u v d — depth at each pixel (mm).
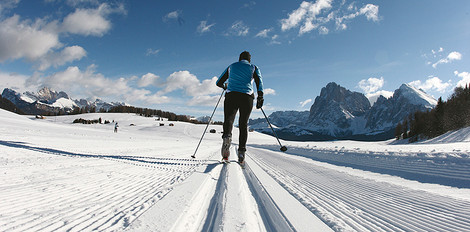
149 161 4203
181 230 1116
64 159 3889
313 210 1639
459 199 2088
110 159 4168
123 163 3740
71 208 1437
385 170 4375
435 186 2959
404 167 4445
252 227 1228
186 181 2318
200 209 1593
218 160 4836
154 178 2572
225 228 1180
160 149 8883
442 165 4277
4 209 1369
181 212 1336
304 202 1843
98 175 2629
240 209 1511
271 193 2102
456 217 1592
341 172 3689
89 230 1060
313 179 3045
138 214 1304
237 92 3689
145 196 1760
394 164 4883
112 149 7402
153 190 1976
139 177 2615
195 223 1312
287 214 1511
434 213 1687
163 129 79562
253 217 1496
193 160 4719
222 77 4086
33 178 2324
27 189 1881
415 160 4941
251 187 2453
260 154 8188
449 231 1342
